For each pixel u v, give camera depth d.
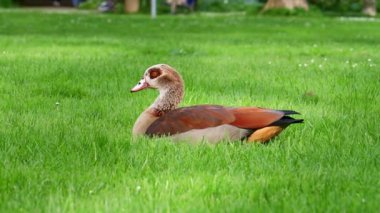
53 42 29.17
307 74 18.38
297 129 11.04
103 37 33.41
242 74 18.28
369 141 10.21
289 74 18.31
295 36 37.09
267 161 8.90
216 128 9.43
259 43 30.84
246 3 86.50
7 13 61.94
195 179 8.09
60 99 14.21
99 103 13.72
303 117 12.15
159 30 41.03
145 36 34.97
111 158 9.09
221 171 8.46
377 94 15.04
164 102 10.15
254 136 9.44
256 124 9.41
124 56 23.31
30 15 58.41
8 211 6.98
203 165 8.76
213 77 17.48
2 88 15.45
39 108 13.12
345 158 9.19
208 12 80.69
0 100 13.91
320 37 36.50
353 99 14.24
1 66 19.31
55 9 81.94
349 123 11.60
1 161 8.95
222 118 9.51
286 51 26.66
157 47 27.52
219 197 7.54
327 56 24.64
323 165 8.92
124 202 7.23
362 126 11.32
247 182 8.00
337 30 44.00
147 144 9.62
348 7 81.12
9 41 29.08
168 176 8.25
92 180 8.09
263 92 15.09
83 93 15.12
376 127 11.34
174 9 73.00
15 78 16.92
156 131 9.77
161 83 10.18
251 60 22.58
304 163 8.89
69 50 25.39
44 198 7.43
